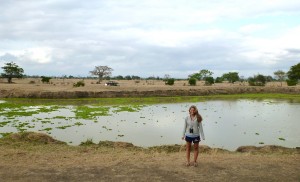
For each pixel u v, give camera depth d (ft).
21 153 46.14
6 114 130.31
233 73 486.38
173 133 91.35
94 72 482.28
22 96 231.30
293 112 148.15
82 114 131.44
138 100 221.05
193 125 38.88
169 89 277.23
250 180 34.78
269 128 102.27
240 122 115.44
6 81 427.33
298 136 89.10
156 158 44.09
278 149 55.11
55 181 33.68
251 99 237.25
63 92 235.20
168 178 34.88
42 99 222.69
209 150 52.31
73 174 36.11
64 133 89.66
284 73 527.81
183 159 43.50
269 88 316.40
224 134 90.94
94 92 242.58
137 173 36.63
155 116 130.21
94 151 49.16
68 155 45.83
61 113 138.21
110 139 82.07
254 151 53.78
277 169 39.32
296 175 36.99
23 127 98.53
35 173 36.42
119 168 38.65
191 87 318.65
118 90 259.39
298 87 324.80
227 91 296.71
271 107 173.06
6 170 37.50
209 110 156.66
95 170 37.78
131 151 50.21
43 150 49.16
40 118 119.65
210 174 36.58
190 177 35.35
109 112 142.20
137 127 101.50
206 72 514.68
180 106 176.76
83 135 87.10
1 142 54.39
